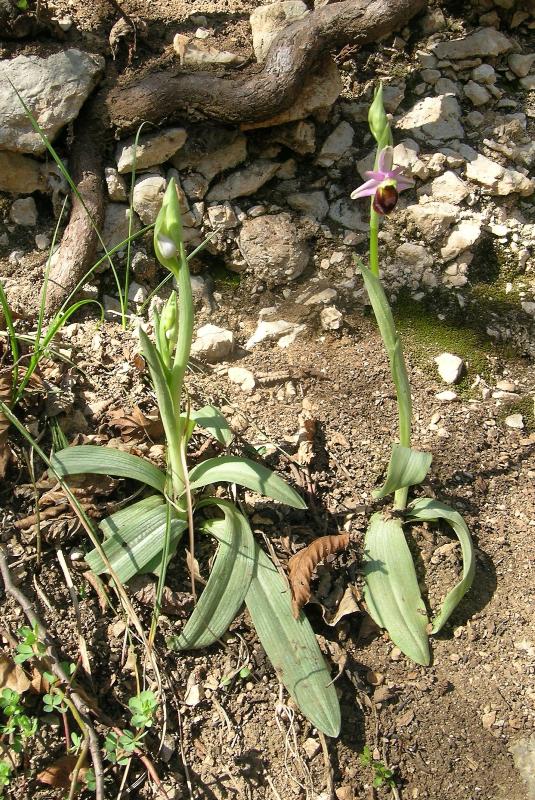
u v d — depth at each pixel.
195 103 0.53
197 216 0.55
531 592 0.45
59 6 0.57
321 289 0.55
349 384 0.51
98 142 0.54
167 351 0.40
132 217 0.52
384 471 0.47
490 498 0.48
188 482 0.39
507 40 0.63
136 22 0.56
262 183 0.56
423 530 0.46
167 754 0.38
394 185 0.39
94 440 0.44
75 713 0.36
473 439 0.50
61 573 0.41
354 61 0.61
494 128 0.60
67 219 0.54
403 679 0.42
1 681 0.37
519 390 0.53
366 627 0.43
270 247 0.55
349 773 0.39
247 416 0.49
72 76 0.53
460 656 0.43
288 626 0.40
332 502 0.46
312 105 0.56
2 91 0.52
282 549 0.43
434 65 0.62
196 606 0.40
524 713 0.41
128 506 0.43
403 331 0.54
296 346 0.53
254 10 0.61
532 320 0.55
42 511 0.42
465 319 0.55
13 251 0.54
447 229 0.56
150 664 0.40
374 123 0.39
